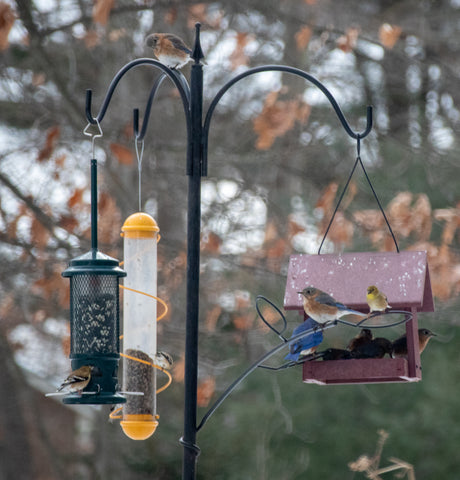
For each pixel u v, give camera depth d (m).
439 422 20.64
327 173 20.33
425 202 15.70
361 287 9.41
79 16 18.39
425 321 18.36
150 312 9.35
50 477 20.16
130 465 21.19
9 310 16.83
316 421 20.86
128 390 9.23
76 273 8.70
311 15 19.94
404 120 21.28
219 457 20.94
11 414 19.44
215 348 19.48
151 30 18.72
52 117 17.78
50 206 16.42
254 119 17.38
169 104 19.12
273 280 17.45
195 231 8.02
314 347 9.46
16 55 18.78
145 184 18.22
